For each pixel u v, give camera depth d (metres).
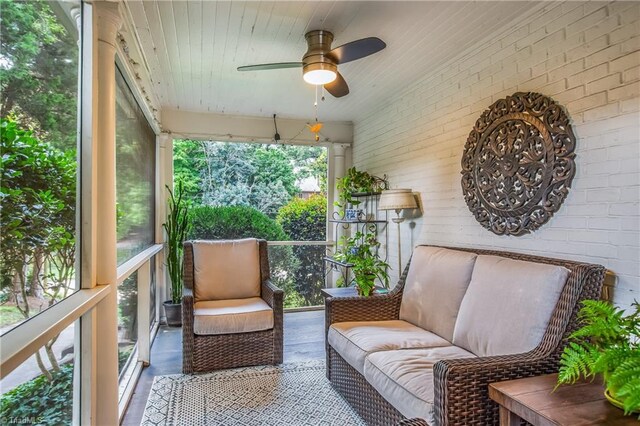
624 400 1.15
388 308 2.79
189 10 2.25
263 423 2.15
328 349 2.67
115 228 1.82
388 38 2.66
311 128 4.13
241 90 3.79
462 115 2.96
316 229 5.33
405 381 1.73
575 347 1.36
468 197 2.85
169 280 4.44
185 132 4.56
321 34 2.49
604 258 1.90
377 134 4.46
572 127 2.06
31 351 0.97
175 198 4.79
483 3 2.22
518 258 2.21
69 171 1.52
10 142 1.06
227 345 2.90
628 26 1.80
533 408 1.24
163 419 2.19
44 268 1.29
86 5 1.67
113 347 1.77
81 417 1.63
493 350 1.90
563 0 2.12
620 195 1.83
